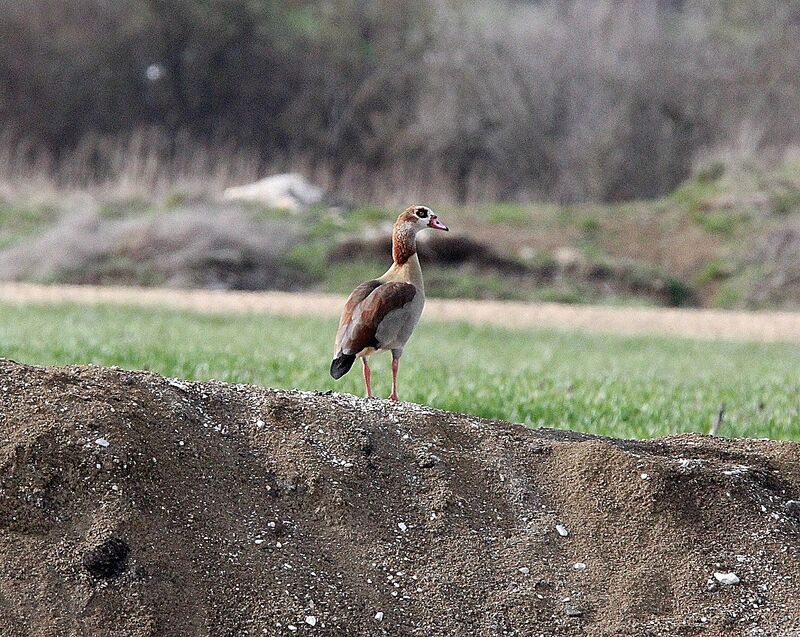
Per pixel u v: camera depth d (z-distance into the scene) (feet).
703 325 131.95
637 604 34.78
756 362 94.73
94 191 192.95
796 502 39.42
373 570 34.53
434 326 117.29
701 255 179.01
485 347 98.94
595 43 244.42
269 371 66.49
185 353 71.36
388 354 83.56
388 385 63.16
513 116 241.96
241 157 214.90
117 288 146.10
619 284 166.30
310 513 35.94
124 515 33.47
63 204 180.34
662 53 242.78
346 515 35.99
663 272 171.42
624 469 38.83
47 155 242.78
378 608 33.35
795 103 237.66
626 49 244.63
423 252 163.63
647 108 239.91
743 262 174.81
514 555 35.86
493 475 38.68
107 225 168.14
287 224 171.83
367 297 42.22
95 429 35.50
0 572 31.35
